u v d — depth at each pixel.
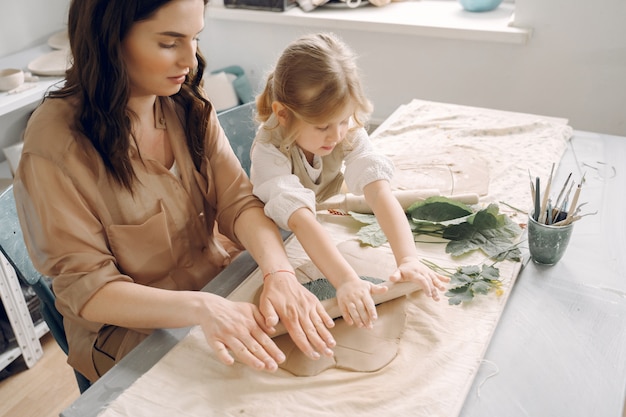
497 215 1.10
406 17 2.16
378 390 0.78
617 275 1.01
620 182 1.28
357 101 1.03
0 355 1.74
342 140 1.19
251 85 2.55
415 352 0.85
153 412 0.76
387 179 1.16
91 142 0.97
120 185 1.01
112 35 0.88
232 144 1.50
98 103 0.94
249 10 2.32
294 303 0.89
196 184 1.15
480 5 2.16
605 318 0.92
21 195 0.97
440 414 0.74
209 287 1.00
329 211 1.20
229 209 1.13
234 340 0.84
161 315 0.90
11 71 1.83
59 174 0.95
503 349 0.86
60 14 2.28
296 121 1.06
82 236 0.96
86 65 0.92
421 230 1.13
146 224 1.04
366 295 0.90
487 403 0.77
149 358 0.86
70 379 1.75
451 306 0.94
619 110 2.02
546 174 1.31
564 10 1.93
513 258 1.04
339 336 0.88
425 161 1.38
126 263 1.06
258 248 1.02
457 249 1.07
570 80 2.04
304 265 1.04
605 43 1.93
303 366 0.83
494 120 1.58
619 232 1.12
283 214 1.04
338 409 0.76
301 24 2.23
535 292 0.97
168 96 1.10
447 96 2.25
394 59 2.26
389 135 1.53
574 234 1.12
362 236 1.10
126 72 0.92
